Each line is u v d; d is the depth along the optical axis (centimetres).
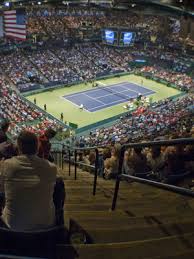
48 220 440
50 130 955
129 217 637
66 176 1451
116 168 1186
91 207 771
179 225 570
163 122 4328
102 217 651
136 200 831
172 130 2359
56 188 506
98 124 4966
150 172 1039
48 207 440
